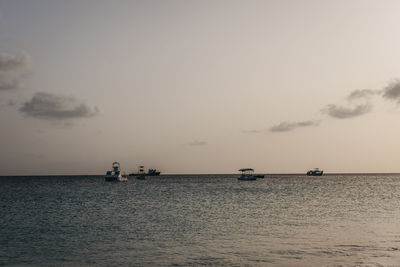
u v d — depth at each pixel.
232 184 164.50
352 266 23.52
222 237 33.44
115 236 34.22
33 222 43.66
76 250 28.64
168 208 59.12
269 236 33.72
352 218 45.78
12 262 25.38
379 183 177.62
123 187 138.12
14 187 146.00
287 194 92.81
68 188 133.12
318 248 28.58
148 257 26.38
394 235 33.66
